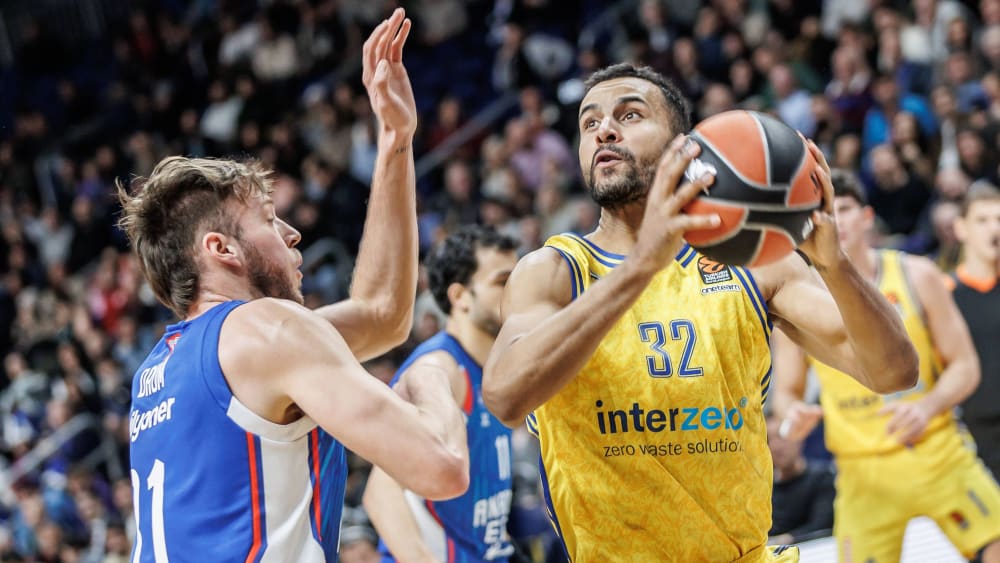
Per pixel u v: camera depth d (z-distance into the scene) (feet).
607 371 12.00
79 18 76.64
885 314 11.21
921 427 21.17
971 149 39.04
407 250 13.51
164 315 52.26
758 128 10.47
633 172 12.04
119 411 46.83
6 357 56.65
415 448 10.72
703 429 11.99
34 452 44.78
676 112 12.46
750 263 10.58
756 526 12.39
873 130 43.14
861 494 23.34
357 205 53.52
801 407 20.99
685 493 11.99
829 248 10.72
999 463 24.70
